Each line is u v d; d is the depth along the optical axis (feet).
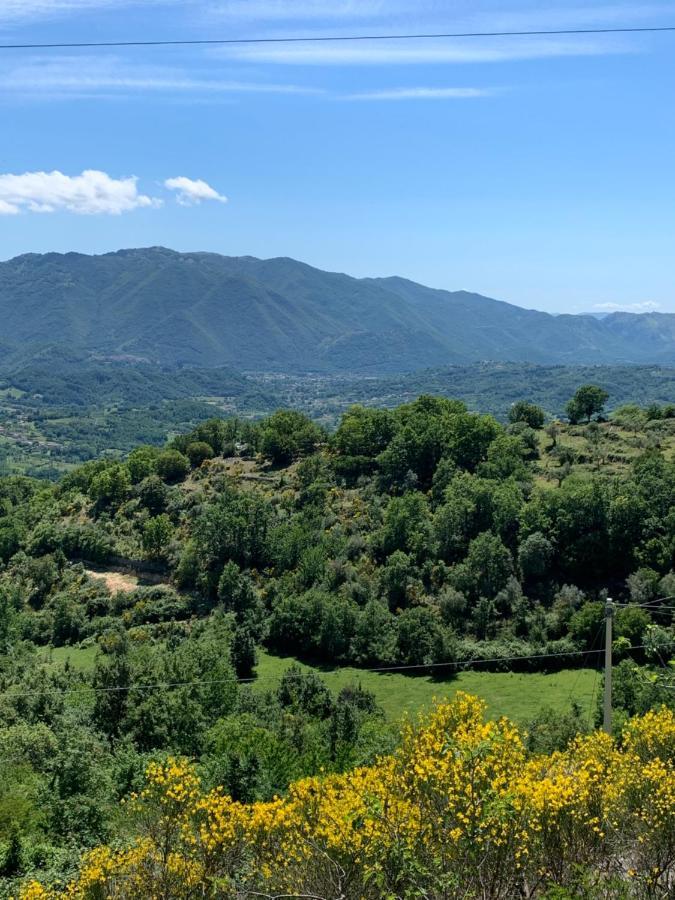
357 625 221.46
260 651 234.38
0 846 76.54
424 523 246.47
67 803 87.35
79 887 48.75
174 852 46.85
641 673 68.85
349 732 140.26
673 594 193.16
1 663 198.18
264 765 106.11
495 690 187.83
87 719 136.67
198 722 134.92
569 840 40.68
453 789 38.88
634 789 43.06
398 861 38.27
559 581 219.82
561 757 50.67
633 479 236.22
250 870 46.55
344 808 43.86
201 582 266.36
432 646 207.10
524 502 243.60
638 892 38.88
